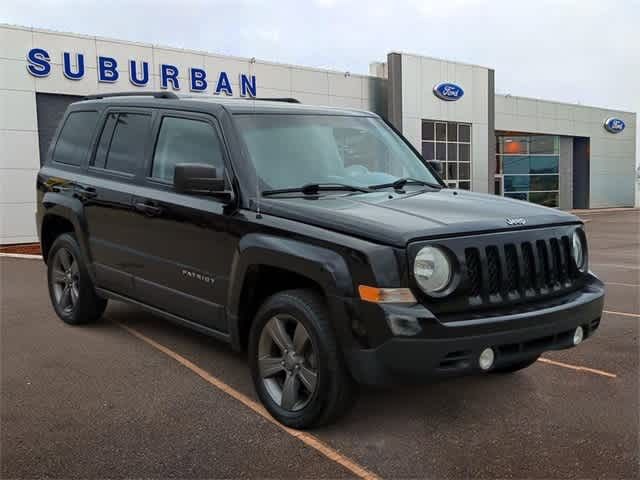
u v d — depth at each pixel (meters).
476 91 27.08
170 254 4.83
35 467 3.39
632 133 40.44
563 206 37.62
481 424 4.00
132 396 4.44
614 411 4.23
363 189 4.48
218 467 3.41
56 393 4.49
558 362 5.35
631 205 40.81
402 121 24.19
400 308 3.36
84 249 5.89
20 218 15.43
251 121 4.64
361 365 3.45
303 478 3.30
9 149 15.19
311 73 21.86
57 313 6.48
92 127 6.08
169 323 6.46
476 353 3.47
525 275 3.83
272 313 3.96
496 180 35.06
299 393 3.92
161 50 17.70
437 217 3.76
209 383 4.71
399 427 3.94
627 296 8.65
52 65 15.67
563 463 3.48
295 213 3.92
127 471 3.35
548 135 36.19
